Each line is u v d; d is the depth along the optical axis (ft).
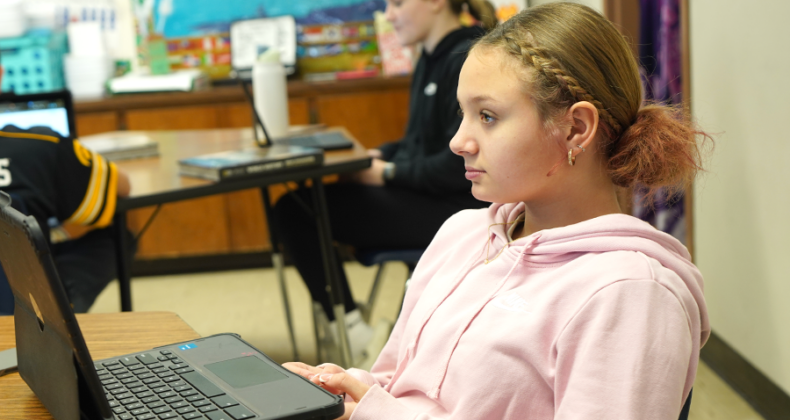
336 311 6.89
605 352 2.20
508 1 11.62
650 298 2.21
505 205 3.02
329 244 6.70
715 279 7.38
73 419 2.16
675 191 2.70
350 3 12.73
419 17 7.26
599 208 2.64
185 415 2.19
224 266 12.52
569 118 2.47
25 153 5.39
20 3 11.61
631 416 2.10
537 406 2.42
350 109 11.80
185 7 12.78
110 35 12.94
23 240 1.98
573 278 2.40
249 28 12.71
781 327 6.02
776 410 6.20
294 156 6.14
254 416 2.16
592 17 2.58
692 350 2.27
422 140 7.41
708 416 6.56
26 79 11.75
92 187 5.50
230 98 11.62
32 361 2.47
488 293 2.73
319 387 2.36
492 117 2.55
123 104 11.53
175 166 6.63
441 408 2.68
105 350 2.98
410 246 7.18
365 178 7.21
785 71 5.53
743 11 6.19
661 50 8.45
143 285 12.01
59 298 1.97
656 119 2.56
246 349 2.73
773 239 5.99
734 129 6.58
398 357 3.11
